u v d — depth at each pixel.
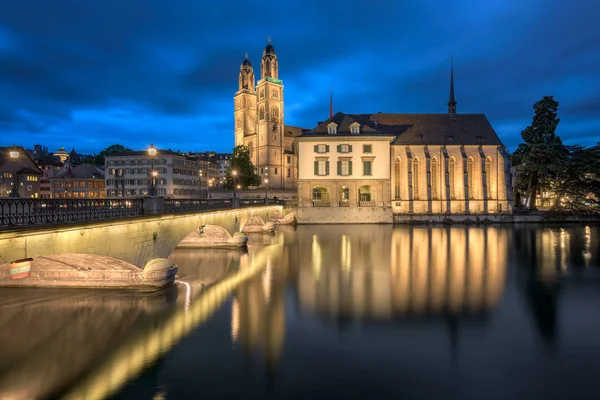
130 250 18.69
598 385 11.84
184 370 12.84
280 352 14.07
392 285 23.81
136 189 95.12
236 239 37.78
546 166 67.25
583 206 67.00
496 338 15.38
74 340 15.39
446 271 27.97
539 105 72.44
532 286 23.52
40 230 12.38
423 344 14.78
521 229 57.31
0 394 11.84
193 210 26.19
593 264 30.59
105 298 20.27
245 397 11.16
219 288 23.03
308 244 41.81
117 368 13.07
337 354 13.90
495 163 71.81
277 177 115.69
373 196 68.12
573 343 14.92
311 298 20.94
